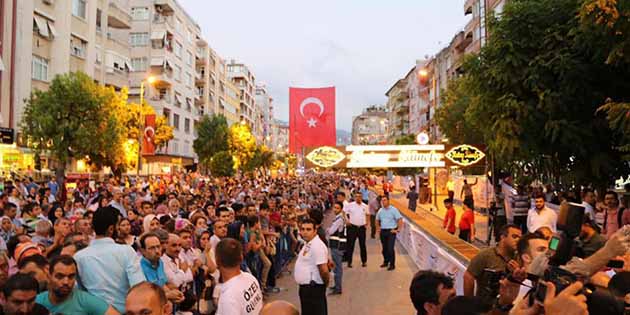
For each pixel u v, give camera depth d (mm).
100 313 4137
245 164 64000
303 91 14570
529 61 12156
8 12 26562
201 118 66312
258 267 9578
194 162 61375
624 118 9133
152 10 52938
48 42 30344
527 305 2381
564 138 11664
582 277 2301
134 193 16656
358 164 14844
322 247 6520
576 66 11406
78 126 23812
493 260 4566
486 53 13227
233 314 3988
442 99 32375
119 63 41125
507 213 15250
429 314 2842
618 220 9906
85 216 7633
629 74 11547
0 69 25156
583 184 13250
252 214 9500
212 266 6973
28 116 23844
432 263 9781
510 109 12359
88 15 34531
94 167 29016
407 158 14992
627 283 2580
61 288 3971
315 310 6473
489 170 18812
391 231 12266
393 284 10453
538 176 15531
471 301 2266
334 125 14625
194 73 64938
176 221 7949
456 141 29078
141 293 3098
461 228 13266
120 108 28828
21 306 3617
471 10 47094
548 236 3740
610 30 9141
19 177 21000
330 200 28391
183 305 6113
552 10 12391
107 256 4531
